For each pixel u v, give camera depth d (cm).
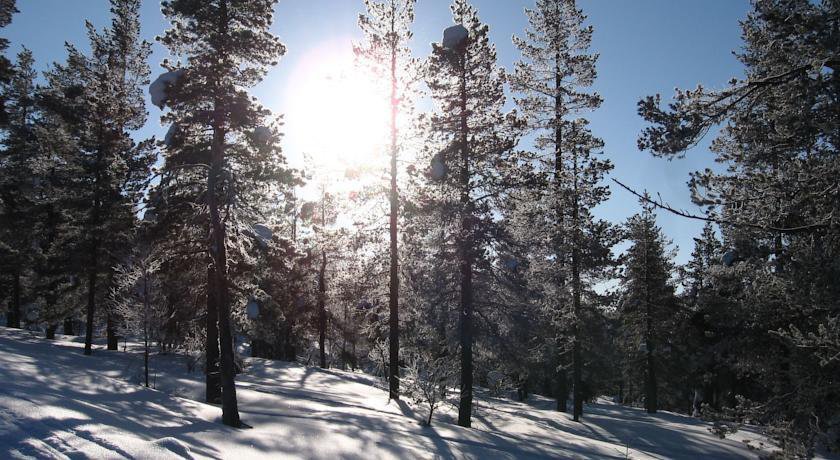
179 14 1931
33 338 3209
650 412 3606
